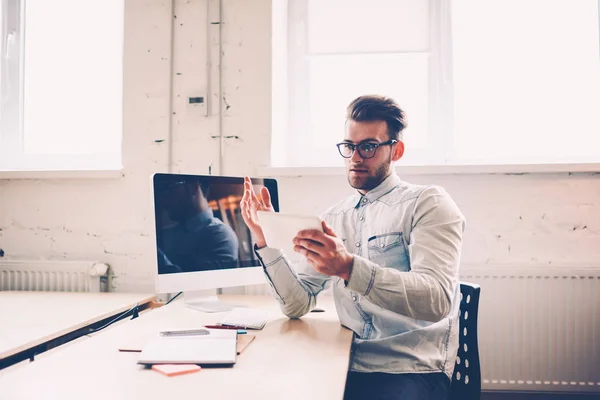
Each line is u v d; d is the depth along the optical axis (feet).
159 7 6.93
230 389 2.52
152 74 6.91
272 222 3.53
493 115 7.00
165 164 6.86
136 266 6.87
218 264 5.15
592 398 6.14
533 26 6.97
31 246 7.06
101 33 7.60
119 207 6.93
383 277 3.53
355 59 7.30
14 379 2.67
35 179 7.08
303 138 7.39
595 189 6.31
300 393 2.46
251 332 3.94
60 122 7.64
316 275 4.74
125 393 2.44
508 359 6.21
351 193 6.63
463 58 7.07
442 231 3.93
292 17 7.44
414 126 7.16
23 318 4.50
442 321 4.05
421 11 7.08
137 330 3.93
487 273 6.25
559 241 6.35
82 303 5.39
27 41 7.70
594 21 6.88
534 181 6.40
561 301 6.15
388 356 3.94
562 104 6.88
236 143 6.81
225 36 6.88
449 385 3.94
